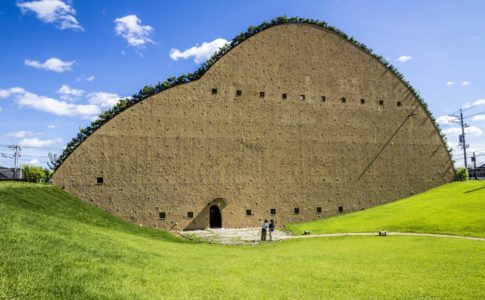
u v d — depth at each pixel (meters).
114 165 35.50
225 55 40.47
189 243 27.36
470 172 83.12
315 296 11.41
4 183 27.06
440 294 11.62
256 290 11.84
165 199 36.41
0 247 11.77
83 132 35.34
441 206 34.19
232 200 38.38
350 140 43.69
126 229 28.23
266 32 42.56
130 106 36.75
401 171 45.25
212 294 10.98
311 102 42.84
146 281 11.52
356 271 15.25
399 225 30.36
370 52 46.75
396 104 46.53
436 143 47.41
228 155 38.88
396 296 11.45
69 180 34.19
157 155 36.75
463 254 18.28
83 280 10.42
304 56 43.56
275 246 26.53
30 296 8.62
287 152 40.97
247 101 40.38
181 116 38.00
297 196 40.66
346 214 40.97
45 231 15.67
